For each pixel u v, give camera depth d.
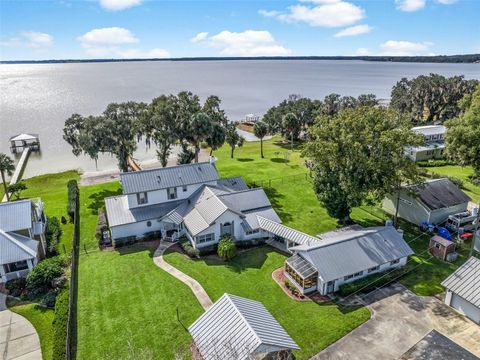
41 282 32.34
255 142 97.19
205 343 22.81
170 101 58.78
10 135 111.31
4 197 58.03
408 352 24.59
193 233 37.28
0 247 33.66
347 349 24.94
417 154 69.75
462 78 96.25
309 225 43.88
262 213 41.88
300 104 98.12
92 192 57.09
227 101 197.50
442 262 35.56
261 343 21.09
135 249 39.28
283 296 30.91
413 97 99.75
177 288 32.16
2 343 26.59
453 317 28.00
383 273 32.94
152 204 43.22
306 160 68.88
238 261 36.53
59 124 128.00
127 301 30.52
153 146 93.06
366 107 40.22
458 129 50.66
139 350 25.16
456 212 43.91
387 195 45.78
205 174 46.12
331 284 30.94
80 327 27.53
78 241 41.31
